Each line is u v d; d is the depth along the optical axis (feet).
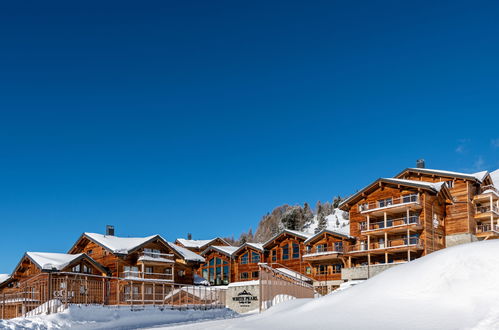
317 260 173.78
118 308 78.59
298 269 179.93
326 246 172.24
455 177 161.99
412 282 47.67
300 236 179.63
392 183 156.56
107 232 181.47
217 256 203.00
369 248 157.69
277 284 82.58
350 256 161.79
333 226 317.22
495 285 41.93
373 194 163.94
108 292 88.33
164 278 164.25
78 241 169.27
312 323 44.42
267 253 190.49
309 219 382.83
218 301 112.06
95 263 150.92
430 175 167.73
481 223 164.86
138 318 77.51
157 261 158.30
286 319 48.85
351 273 154.92
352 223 169.68
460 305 40.60
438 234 156.04
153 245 164.86
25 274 159.94
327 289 168.14
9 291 151.43
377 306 44.78
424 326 37.42
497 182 253.85
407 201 153.79
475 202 164.66
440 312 40.01
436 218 156.97
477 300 40.34
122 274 154.81
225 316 98.37
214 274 202.39
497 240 52.37
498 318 35.88
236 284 159.22
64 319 66.33
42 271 140.05
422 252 148.77
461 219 158.61
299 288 90.22
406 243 152.97
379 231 155.12
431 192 152.56
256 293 149.18
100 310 73.36
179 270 171.53
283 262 185.06
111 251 154.61
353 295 50.34
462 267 46.47
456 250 50.62
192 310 91.56
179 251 173.06
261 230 488.44
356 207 169.48
